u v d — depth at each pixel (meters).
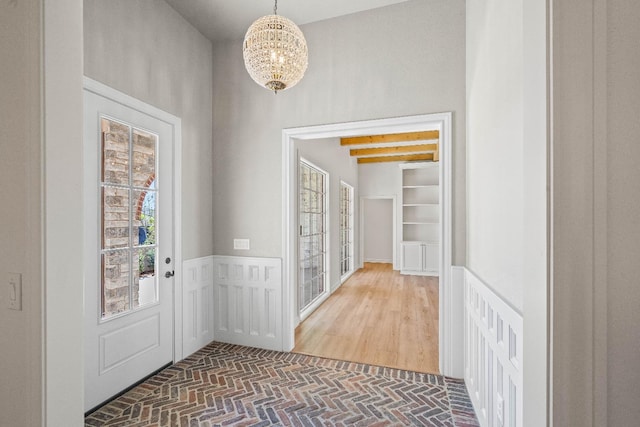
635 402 0.63
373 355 2.94
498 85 1.52
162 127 2.65
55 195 1.01
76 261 1.07
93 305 2.08
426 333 3.50
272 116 3.08
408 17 2.69
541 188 0.70
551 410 0.66
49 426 0.99
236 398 2.23
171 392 2.30
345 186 6.76
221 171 3.24
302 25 2.99
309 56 2.96
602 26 0.63
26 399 0.99
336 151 5.71
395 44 2.72
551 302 0.66
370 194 8.15
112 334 2.21
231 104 3.21
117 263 2.27
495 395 1.60
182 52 2.87
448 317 2.54
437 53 2.61
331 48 2.90
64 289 1.03
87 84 2.03
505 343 1.40
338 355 2.94
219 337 3.25
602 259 0.63
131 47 2.36
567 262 0.64
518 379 1.24
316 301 4.55
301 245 4.09
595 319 0.63
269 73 2.06
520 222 1.22
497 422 1.56
